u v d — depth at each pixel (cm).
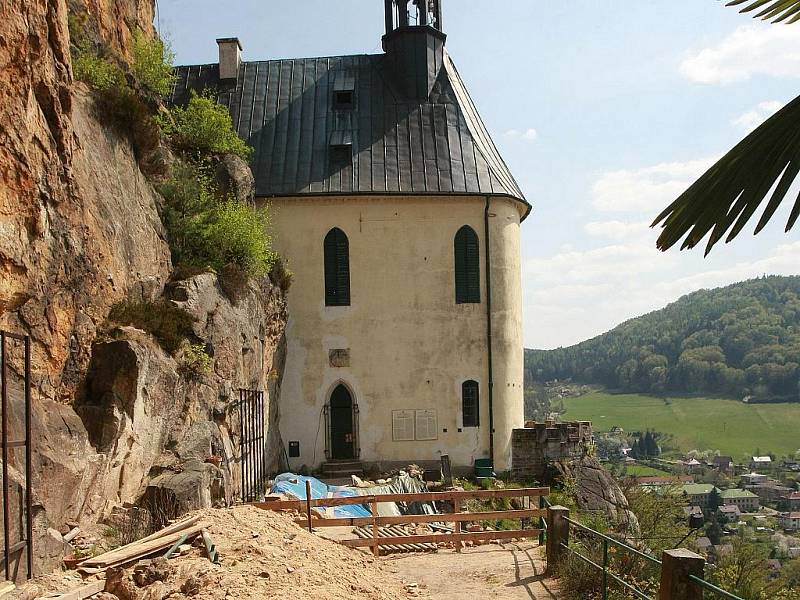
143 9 2475
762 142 476
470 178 3303
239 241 2256
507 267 3300
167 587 953
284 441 3156
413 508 2639
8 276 1138
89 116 1616
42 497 1073
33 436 1087
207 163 2512
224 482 1708
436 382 3209
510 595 1313
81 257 1413
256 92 3628
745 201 479
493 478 3119
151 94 2308
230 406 2059
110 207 1606
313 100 3569
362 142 3391
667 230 509
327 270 3238
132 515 1330
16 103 1141
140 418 1476
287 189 3231
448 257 3256
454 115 3491
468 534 1730
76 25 1830
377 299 3228
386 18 3656
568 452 3234
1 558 916
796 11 522
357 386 3194
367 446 3173
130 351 1426
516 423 3284
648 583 1272
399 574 1478
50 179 1291
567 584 1321
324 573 1145
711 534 4453
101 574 1012
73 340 1373
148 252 1830
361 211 3247
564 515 1461
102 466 1302
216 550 1105
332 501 1706
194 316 1877
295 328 3203
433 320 3234
